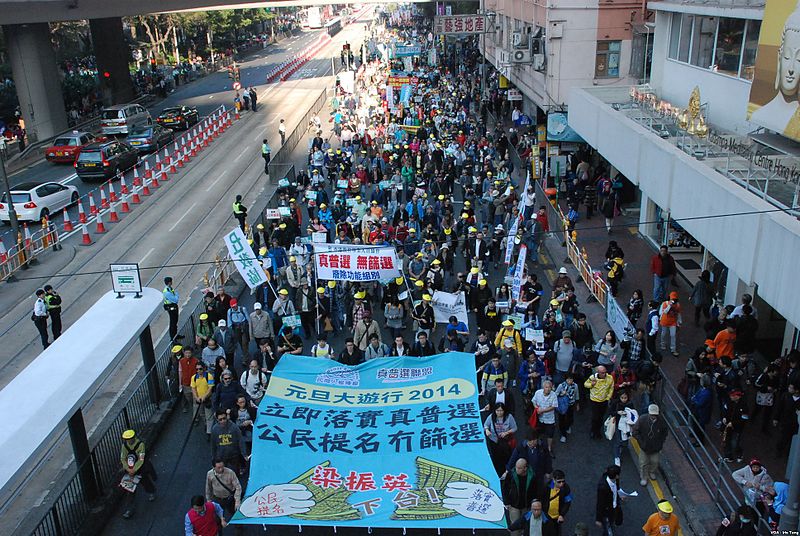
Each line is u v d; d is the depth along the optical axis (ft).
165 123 166.61
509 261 71.10
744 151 56.03
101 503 43.09
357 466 41.91
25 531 41.42
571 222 84.74
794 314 42.22
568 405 48.11
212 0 192.54
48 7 150.51
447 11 240.73
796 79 49.19
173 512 43.42
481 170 103.24
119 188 121.60
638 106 82.38
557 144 106.83
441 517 37.73
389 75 197.36
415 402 47.16
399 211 83.82
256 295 68.49
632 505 42.91
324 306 63.82
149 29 272.10
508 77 155.22
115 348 46.37
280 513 38.50
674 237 81.30
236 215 88.48
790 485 34.53
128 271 53.93
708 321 56.70
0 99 181.78
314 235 71.00
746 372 50.14
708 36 71.82
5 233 99.09
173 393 55.52
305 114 173.27
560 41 108.99
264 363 53.36
